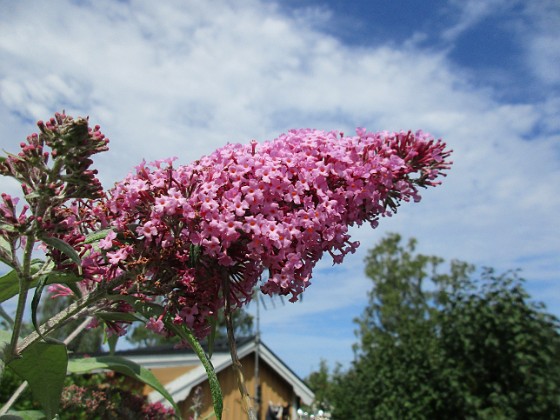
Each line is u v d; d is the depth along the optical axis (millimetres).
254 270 2084
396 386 10250
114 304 2037
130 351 14250
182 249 1935
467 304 8133
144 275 1864
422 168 2473
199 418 3559
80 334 2664
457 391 7996
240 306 2098
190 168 2045
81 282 2156
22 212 1659
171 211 1877
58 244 1612
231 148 2174
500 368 7605
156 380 2508
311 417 2945
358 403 14078
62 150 1563
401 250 31828
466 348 7906
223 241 1949
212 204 1924
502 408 7242
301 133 2406
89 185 1647
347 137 2426
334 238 2162
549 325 7398
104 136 1651
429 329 10883
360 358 15500
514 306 7637
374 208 2332
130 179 2010
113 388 3383
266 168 2076
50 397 1953
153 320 1867
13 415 2131
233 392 13234
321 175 2174
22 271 1682
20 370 1899
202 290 1961
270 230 1983
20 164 1631
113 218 1995
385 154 2385
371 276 31469
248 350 13742
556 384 6906
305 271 2107
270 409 12930
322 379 25391
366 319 30344
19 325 1727
